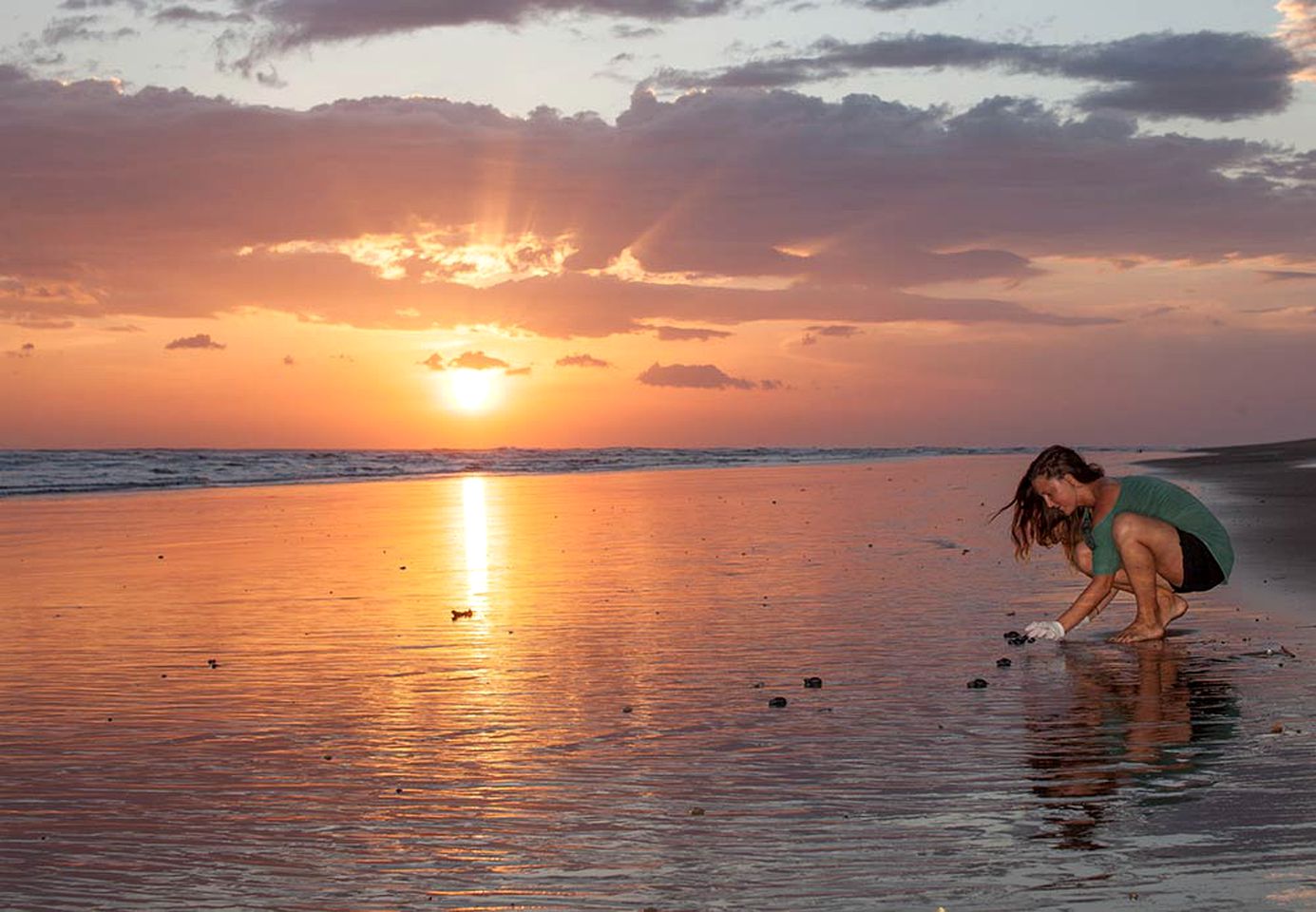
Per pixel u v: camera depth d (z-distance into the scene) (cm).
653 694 768
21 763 621
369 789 567
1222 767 565
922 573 1384
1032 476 966
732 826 500
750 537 1900
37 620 1118
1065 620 937
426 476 4916
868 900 416
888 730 660
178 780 588
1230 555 921
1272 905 397
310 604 1210
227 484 4181
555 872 452
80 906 429
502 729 684
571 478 4556
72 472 4781
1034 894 414
